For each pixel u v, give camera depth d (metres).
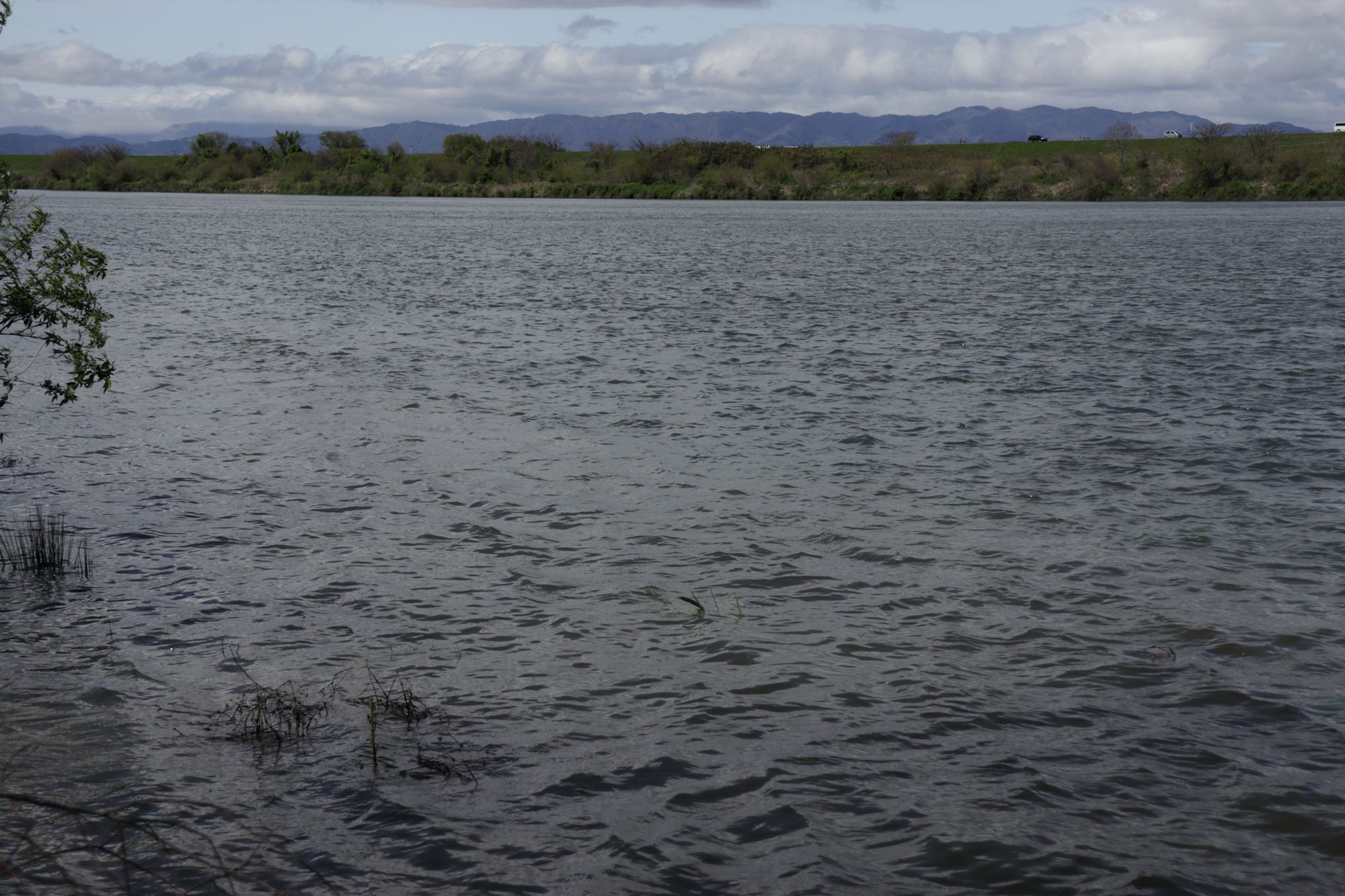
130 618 12.80
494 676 11.41
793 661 11.81
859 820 8.78
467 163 199.62
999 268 61.34
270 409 24.17
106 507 17.00
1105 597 13.67
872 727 10.33
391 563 14.80
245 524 16.33
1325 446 21.11
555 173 192.12
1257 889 7.94
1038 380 28.00
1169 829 8.67
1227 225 99.56
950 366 29.97
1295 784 9.31
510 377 28.27
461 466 19.72
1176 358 31.05
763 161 182.88
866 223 110.25
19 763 9.36
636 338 35.16
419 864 8.09
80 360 15.89
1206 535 16.02
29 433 21.53
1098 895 7.86
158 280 53.25
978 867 8.14
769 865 8.16
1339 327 36.88
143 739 9.90
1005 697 10.98
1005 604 13.47
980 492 18.25
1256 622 12.87
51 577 14.04
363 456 20.31
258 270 59.53
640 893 7.81
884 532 16.19
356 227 103.06
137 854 8.07
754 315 41.16
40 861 7.82
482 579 14.23
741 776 9.41
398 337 35.00
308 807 8.84
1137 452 20.70
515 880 7.93
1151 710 10.70
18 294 15.27
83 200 163.50
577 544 15.63
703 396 26.00
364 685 11.16
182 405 24.39
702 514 17.08
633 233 95.38
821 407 24.78
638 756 9.74
